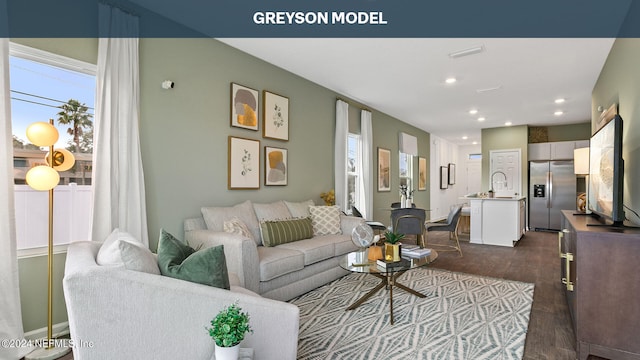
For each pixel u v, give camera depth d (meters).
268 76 4.18
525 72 4.35
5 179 2.12
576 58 3.88
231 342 1.30
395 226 4.75
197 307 1.53
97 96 2.59
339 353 2.18
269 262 2.83
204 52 3.45
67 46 2.51
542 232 7.65
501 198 6.11
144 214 2.86
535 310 2.91
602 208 2.65
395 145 7.40
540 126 8.35
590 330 2.06
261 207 3.81
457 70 4.32
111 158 2.63
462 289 3.47
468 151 11.85
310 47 3.72
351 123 5.80
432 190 9.58
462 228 7.62
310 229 3.90
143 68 2.95
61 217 2.54
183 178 3.25
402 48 3.68
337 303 3.06
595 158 2.96
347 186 5.61
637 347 1.94
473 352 2.19
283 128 4.38
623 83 3.09
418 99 5.78
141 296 1.49
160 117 3.07
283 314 1.56
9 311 2.12
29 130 2.13
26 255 2.36
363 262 2.96
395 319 2.71
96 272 1.44
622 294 1.99
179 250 1.82
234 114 3.73
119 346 1.46
